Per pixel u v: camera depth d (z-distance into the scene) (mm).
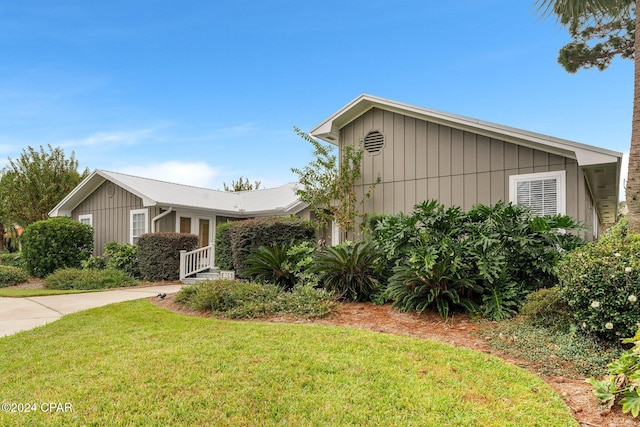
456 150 9352
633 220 6641
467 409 3127
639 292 4172
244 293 7000
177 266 12516
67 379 3797
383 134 10289
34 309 7609
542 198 8383
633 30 10250
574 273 4629
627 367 3244
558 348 4391
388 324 5781
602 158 7527
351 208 10430
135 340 5055
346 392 3434
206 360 4195
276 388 3516
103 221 15875
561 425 2879
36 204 19109
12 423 2969
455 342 4953
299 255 8328
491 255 5984
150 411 3146
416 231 6672
